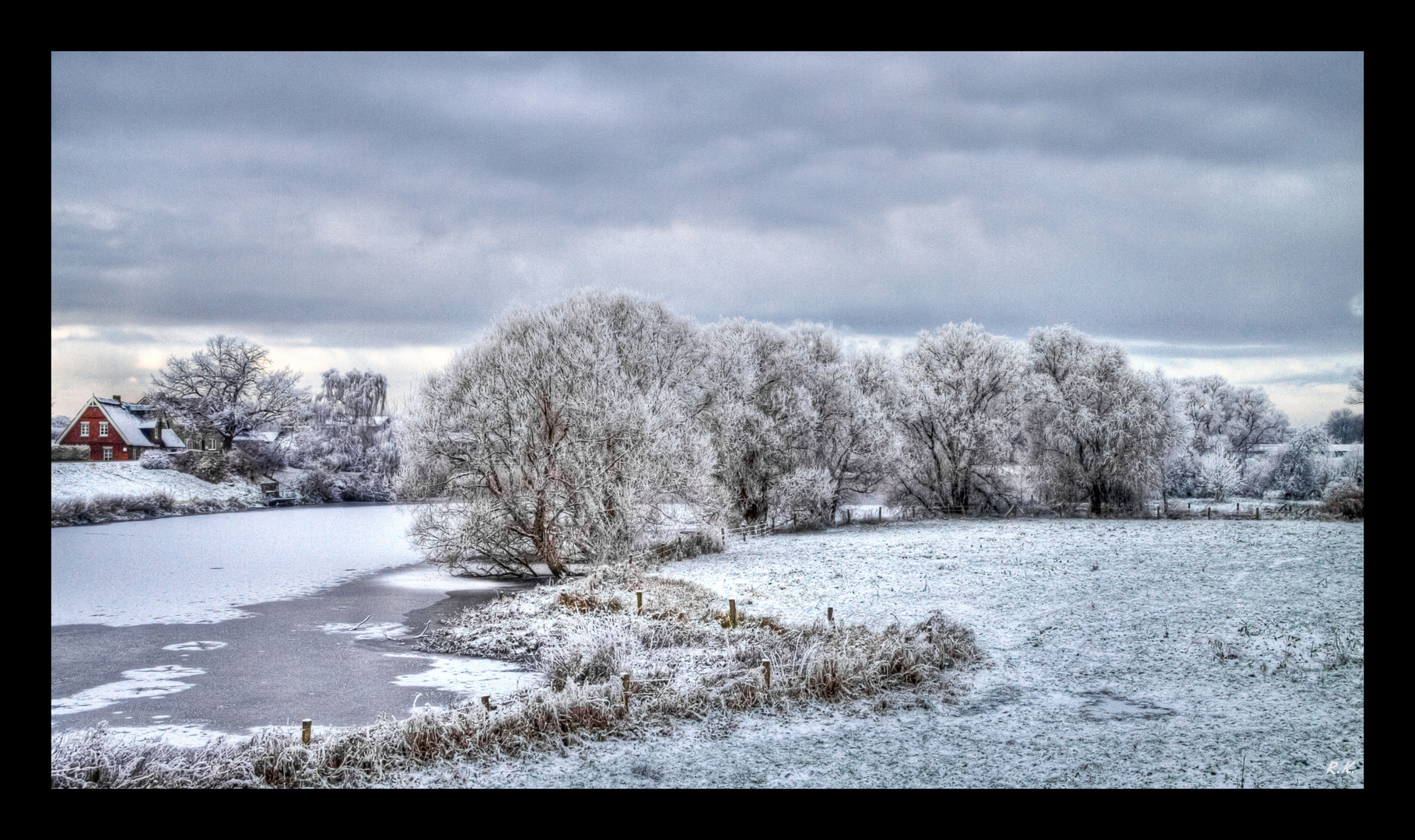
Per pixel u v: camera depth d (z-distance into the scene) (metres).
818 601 25.06
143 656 20.45
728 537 39.41
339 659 20.20
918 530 47.28
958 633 19.08
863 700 15.17
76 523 59.53
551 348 33.72
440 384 33.59
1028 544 38.28
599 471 31.80
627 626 21.28
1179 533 41.19
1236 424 85.69
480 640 21.64
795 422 49.25
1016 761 12.02
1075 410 55.16
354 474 92.75
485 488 32.22
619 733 13.43
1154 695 15.23
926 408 56.66
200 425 90.50
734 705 14.70
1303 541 35.56
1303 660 16.89
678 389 40.56
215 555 42.22
